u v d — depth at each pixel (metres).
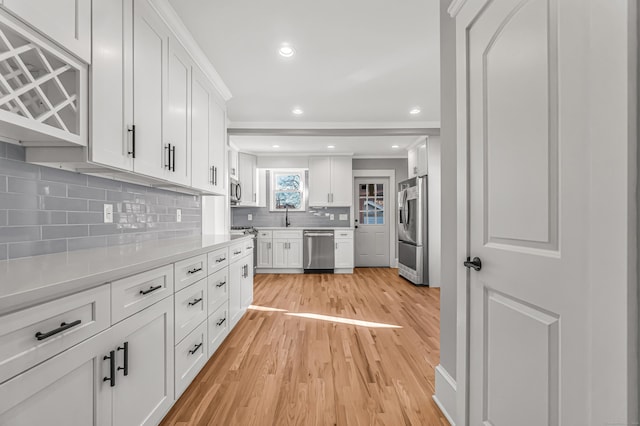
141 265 1.22
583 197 0.73
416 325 2.83
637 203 0.61
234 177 5.12
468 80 1.26
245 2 1.80
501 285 1.05
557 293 0.81
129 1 1.51
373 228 6.35
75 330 0.92
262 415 1.53
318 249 5.56
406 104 3.41
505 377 1.04
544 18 0.85
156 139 1.76
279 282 4.77
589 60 0.71
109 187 1.79
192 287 1.78
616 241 0.64
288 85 2.93
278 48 2.30
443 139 1.65
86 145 1.24
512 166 1.00
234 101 3.32
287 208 6.15
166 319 1.48
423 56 2.42
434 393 1.71
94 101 1.26
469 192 1.26
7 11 0.90
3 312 0.72
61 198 1.45
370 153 5.94
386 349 2.30
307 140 4.94
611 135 0.65
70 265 1.12
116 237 1.86
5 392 0.72
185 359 1.70
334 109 3.56
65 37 1.10
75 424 0.93
